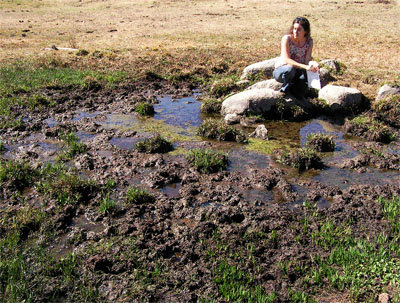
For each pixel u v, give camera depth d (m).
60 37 10.72
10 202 3.13
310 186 3.47
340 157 4.07
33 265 2.44
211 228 2.83
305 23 4.78
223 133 4.46
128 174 3.64
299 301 2.24
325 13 14.48
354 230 2.84
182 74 6.93
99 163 3.82
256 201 3.20
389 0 16.89
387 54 8.62
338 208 3.09
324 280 2.39
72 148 4.05
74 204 3.12
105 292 2.28
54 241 2.71
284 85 5.19
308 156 3.82
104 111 5.35
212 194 3.30
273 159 4.01
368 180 3.60
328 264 2.51
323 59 8.02
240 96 5.25
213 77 7.15
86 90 6.20
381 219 2.97
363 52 8.82
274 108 5.16
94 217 2.96
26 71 7.03
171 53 8.73
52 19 13.59
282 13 14.60
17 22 12.81
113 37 10.77
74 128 4.66
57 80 6.45
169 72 7.32
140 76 6.96
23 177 3.45
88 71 7.20
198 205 3.17
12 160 3.79
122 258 2.52
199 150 4.00
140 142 4.17
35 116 5.06
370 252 2.58
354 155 4.12
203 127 4.60
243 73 6.89
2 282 2.31
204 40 10.34
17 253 2.53
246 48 9.36
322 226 2.85
